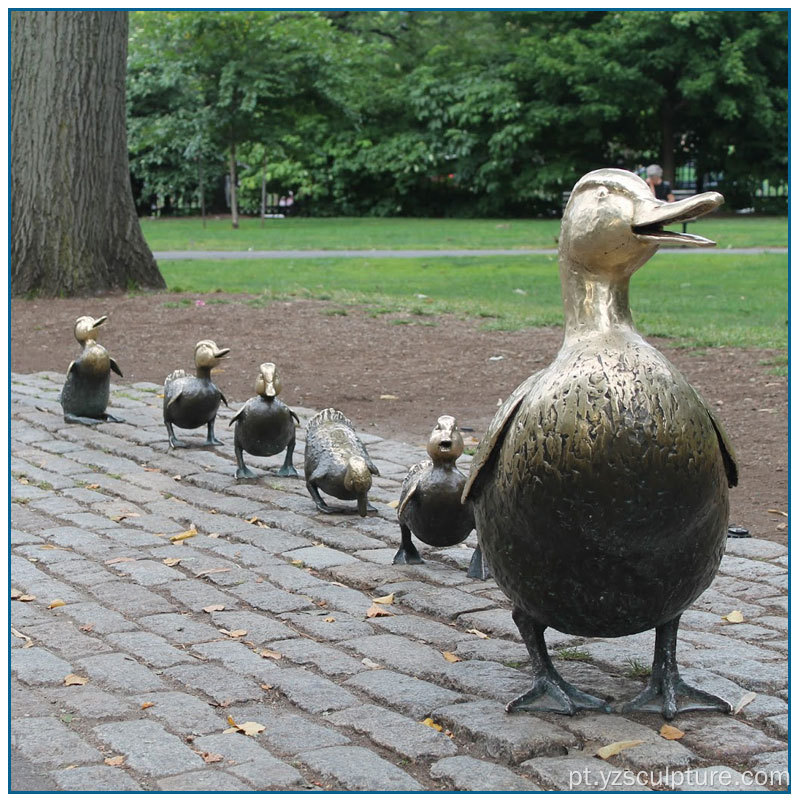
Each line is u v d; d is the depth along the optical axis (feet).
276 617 12.81
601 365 10.28
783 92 78.13
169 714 11.03
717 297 31.65
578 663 11.76
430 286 35.29
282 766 10.34
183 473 17.03
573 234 10.57
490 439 10.64
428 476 13.38
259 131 73.46
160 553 14.35
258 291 32.53
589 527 10.23
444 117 85.15
